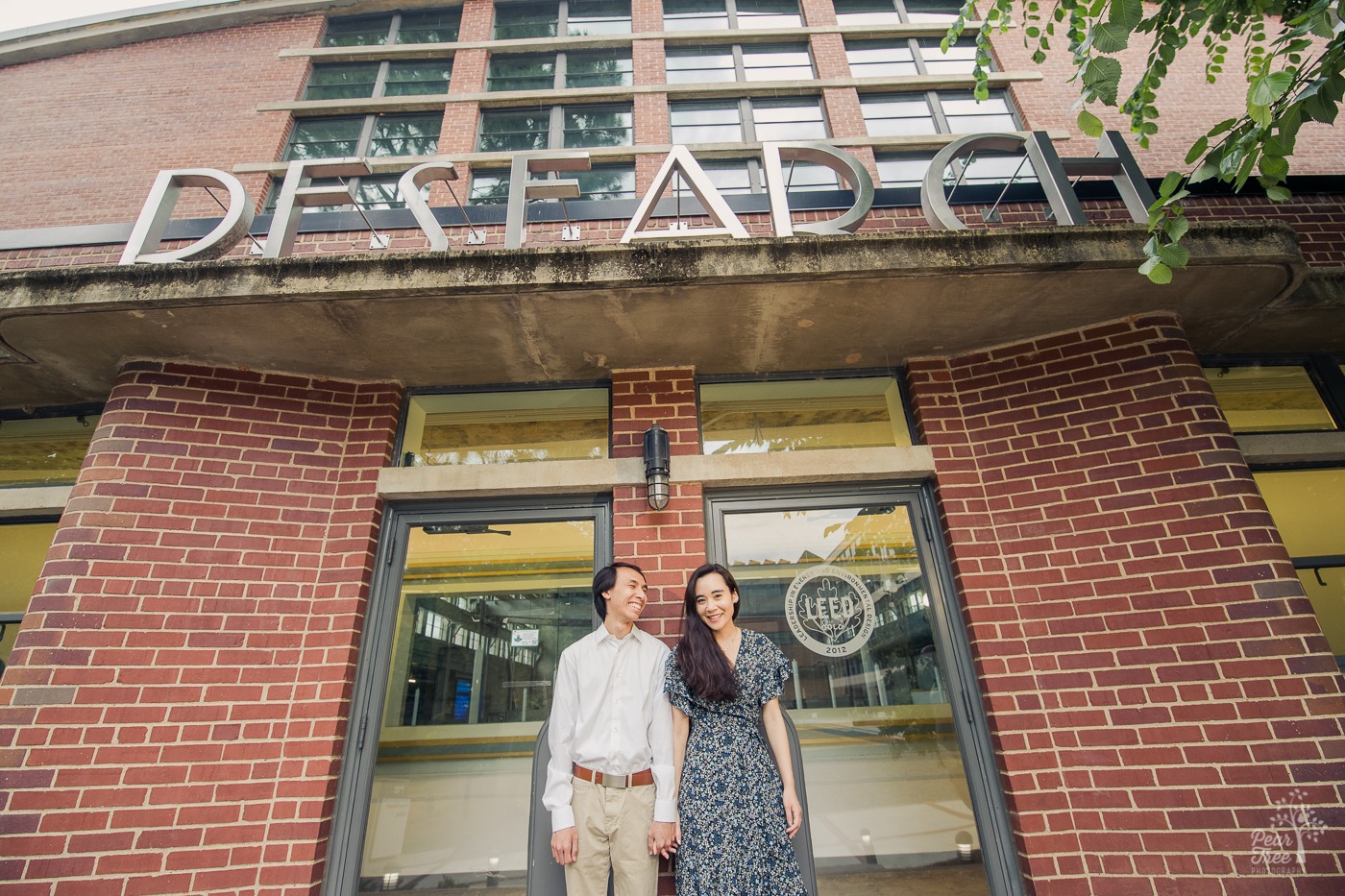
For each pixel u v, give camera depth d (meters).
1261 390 3.97
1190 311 3.57
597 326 3.45
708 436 3.88
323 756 3.01
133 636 3.04
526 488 3.58
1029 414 3.62
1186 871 2.70
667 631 3.25
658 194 3.45
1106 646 3.11
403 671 3.45
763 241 3.09
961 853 3.08
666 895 2.83
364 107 5.80
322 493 3.56
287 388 3.74
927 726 3.31
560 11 6.65
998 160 5.48
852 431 3.89
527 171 3.63
